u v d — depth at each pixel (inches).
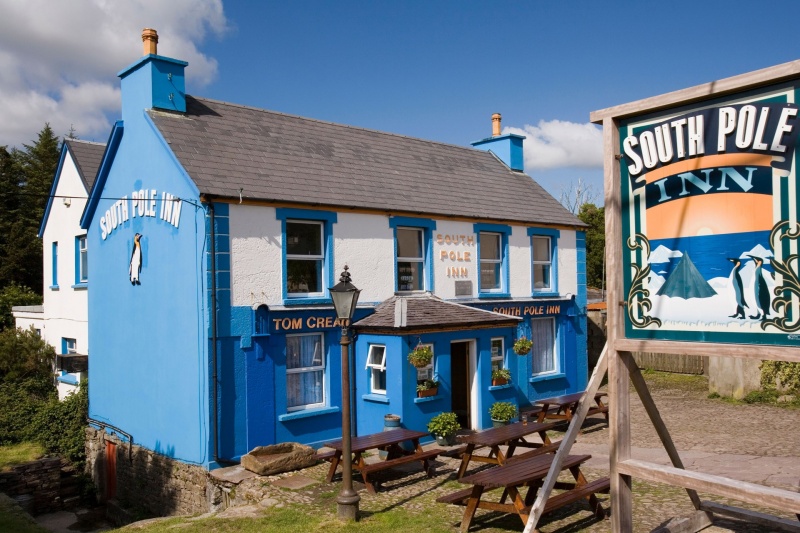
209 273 459.8
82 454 626.5
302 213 513.3
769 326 212.2
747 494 209.0
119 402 568.4
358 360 536.7
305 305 510.6
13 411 693.9
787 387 655.8
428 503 364.5
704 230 226.7
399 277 589.3
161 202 506.3
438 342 531.8
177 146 498.0
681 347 227.1
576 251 761.0
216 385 457.4
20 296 1049.5
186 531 335.0
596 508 324.5
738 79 213.9
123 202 559.2
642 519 314.2
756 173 215.2
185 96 569.9
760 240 214.2
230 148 531.5
